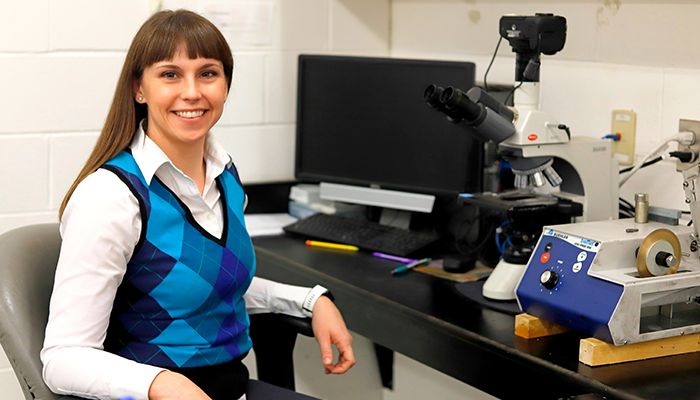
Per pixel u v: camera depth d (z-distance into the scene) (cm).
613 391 113
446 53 236
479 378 140
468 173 194
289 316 150
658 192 172
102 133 123
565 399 115
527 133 151
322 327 144
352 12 252
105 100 215
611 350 123
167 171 123
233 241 132
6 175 206
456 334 141
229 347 133
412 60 203
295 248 206
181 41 120
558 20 150
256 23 236
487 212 194
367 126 216
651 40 171
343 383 245
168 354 124
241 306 139
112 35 213
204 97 124
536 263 138
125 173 118
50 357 112
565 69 195
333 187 223
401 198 209
